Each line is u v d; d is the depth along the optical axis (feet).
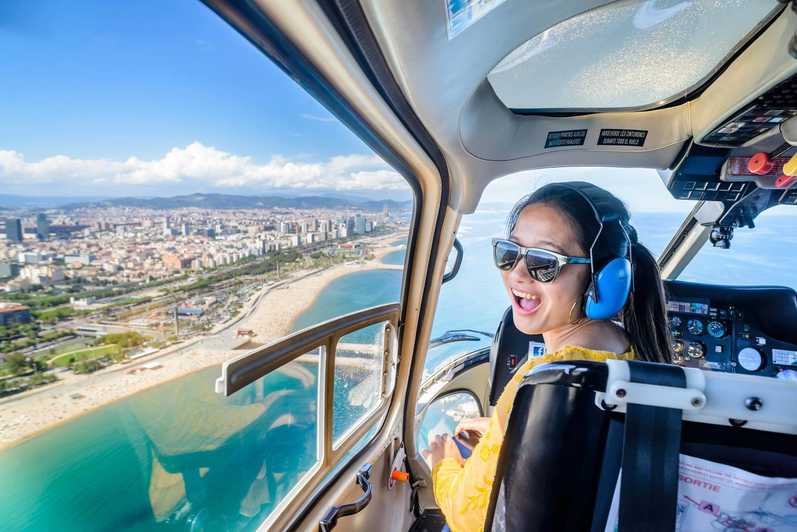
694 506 1.20
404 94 2.17
